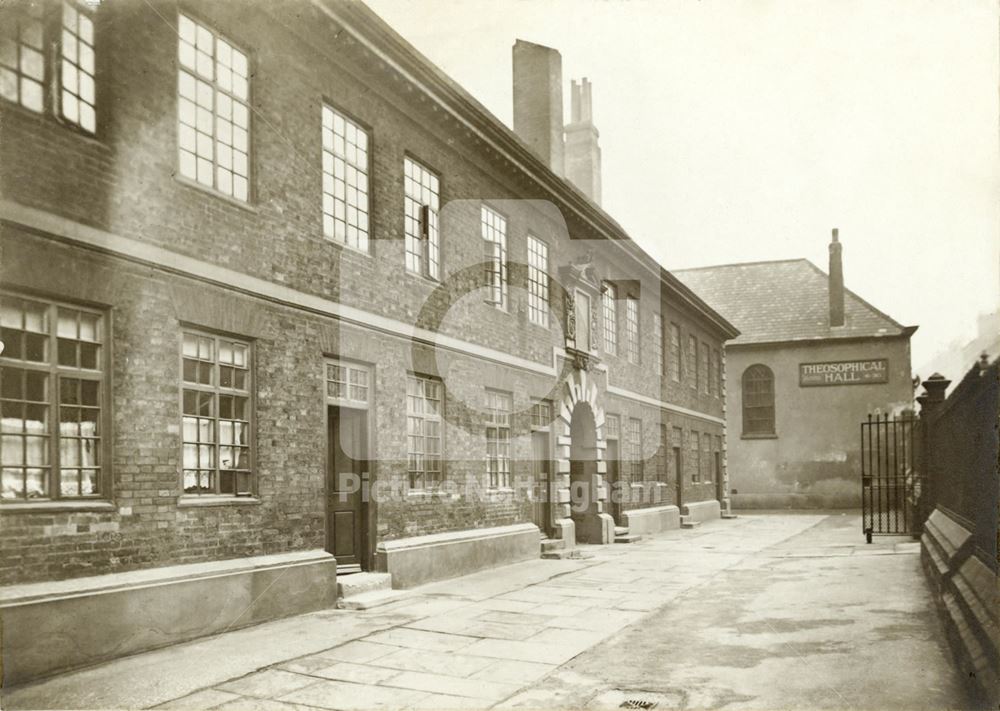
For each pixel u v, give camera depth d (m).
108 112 7.36
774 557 14.83
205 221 8.35
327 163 10.54
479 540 13.48
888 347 26.97
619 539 19.20
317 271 10.00
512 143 14.38
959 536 9.20
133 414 7.43
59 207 6.86
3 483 6.43
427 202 12.89
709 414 27.42
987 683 5.73
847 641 7.66
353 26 10.24
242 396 8.84
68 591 6.68
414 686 6.47
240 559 8.54
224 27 8.83
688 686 6.38
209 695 6.19
